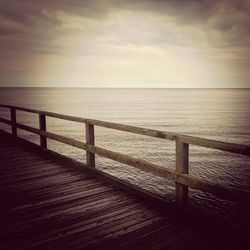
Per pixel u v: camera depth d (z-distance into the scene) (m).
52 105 129.38
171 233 3.07
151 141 47.72
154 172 3.80
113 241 2.94
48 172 5.40
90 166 5.30
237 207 18.30
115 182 4.55
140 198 4.04
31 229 3.22
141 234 3.06
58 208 3.77
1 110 110.56
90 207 3.78
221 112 108.81
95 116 83.44
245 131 58.34
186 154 3.40
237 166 30.62
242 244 2.79
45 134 6.75
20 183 4.80
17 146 7.76
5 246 2.88
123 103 166.00
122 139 49.38
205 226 3.14
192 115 94.06
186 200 3.50
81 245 2.88
